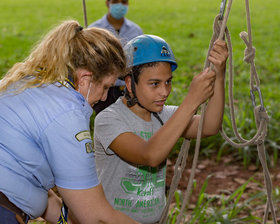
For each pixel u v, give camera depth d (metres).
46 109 1.58
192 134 2.04
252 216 3.37
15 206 1.65
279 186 4.20
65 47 1.62
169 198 2.10
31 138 1.60
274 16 15.09
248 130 4.93
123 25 4.73
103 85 1.70
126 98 2.00
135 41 1.92
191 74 7.89
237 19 13.36
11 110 1.62
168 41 11.22
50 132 1.56
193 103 1.73
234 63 7.88
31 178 1.66
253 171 4.58
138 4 18.67
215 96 1.95
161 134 1.73
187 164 4.73
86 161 1.58
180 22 14.11
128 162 2.01
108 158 2.03
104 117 2.00
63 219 1.83
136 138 1.89
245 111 5.29
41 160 1.62
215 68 1.84
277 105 5.91
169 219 3.29
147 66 1.87
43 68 1.66
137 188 2.05
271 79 7.76
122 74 1.75
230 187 4.23
